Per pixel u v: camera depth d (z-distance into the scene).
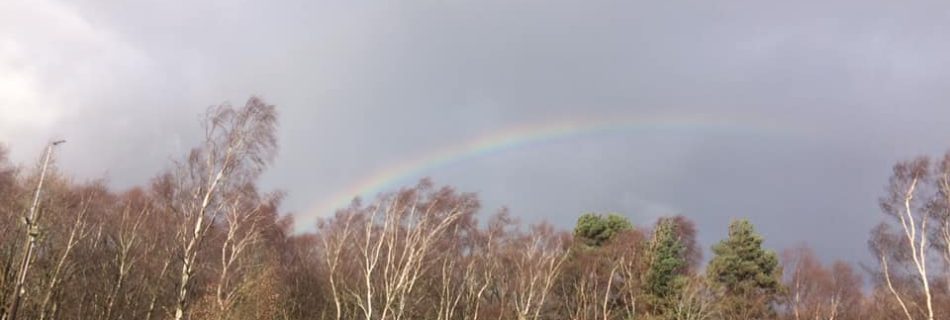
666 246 64.81
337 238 59.66
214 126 46.53
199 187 43.66
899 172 49.88
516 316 61.41
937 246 48.38
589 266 63.94
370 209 57.56
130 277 53.28
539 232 80.06
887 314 54.75
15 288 34.66
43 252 44.31
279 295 46.53
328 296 63.94
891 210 50.50
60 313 47.97
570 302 69.44
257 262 56.84
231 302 40.41
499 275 65.19
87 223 52.72
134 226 52.00
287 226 64.62
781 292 61.41
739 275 62.75
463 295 65.31
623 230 68.12
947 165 48.38
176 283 47.06
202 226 43.47
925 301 48.25
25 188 41.41
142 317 50.34
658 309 60.88
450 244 60.06
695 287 59.38
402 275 51.22
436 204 55.03
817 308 58.81
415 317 62.62
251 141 45.28
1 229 39.59
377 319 55.00
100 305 50.38
